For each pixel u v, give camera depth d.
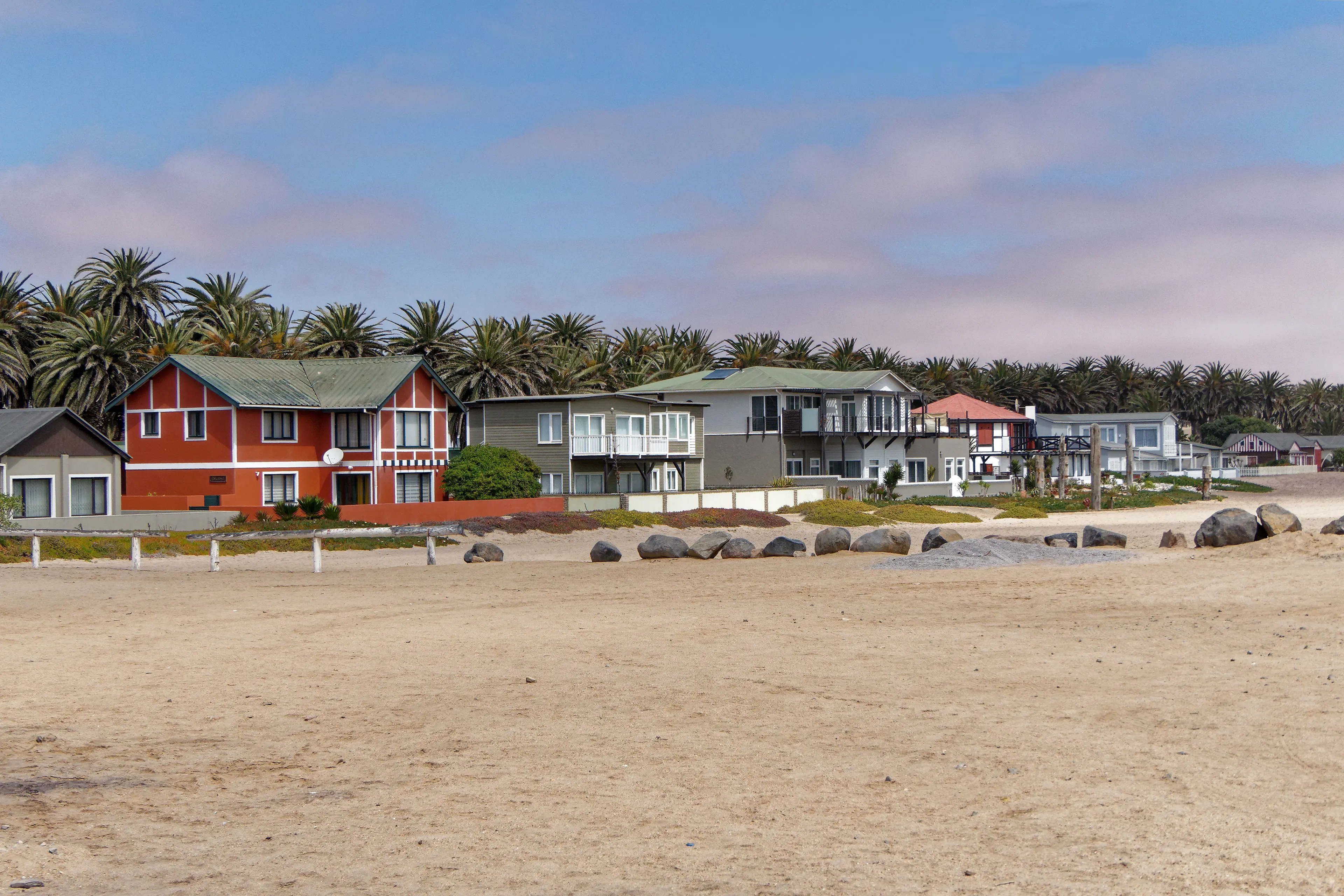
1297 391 187.00
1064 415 145.75
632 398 67.38
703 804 8.16
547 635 16.42
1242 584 20.92
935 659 14.11
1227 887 6.34
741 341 117.06
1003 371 151.75
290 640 16.06
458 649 15.18
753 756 9.48
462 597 21.81
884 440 83.19
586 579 25.53
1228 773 8.67
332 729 10.54
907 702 11.55
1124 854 6.93
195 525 46.44
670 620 18.11
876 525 56.31
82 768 9.14
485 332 79.31
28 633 16.72
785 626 17.33
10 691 12.30
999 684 12.43
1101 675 12.77
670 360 106.25
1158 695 11.57
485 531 46.88
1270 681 12.08
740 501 62.66
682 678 12.97
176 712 11.25
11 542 33.94
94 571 28.64
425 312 80.31
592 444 64.56
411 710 11.38
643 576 26.23
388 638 16.20
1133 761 9.08
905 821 7.70
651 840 7.38
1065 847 7.09
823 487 69.44
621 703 11.66
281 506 50.12
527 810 8.06
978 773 8.85
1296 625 16.11
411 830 7.62
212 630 17.00
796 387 77.19
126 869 6.80
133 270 75.56
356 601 21.16
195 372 54.56
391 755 9.61
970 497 82.00
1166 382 174.88
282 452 55.44
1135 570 24.06
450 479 58.06
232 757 9.53
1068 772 8.81
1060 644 15.05
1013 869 6.71
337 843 7.34
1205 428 173.00
